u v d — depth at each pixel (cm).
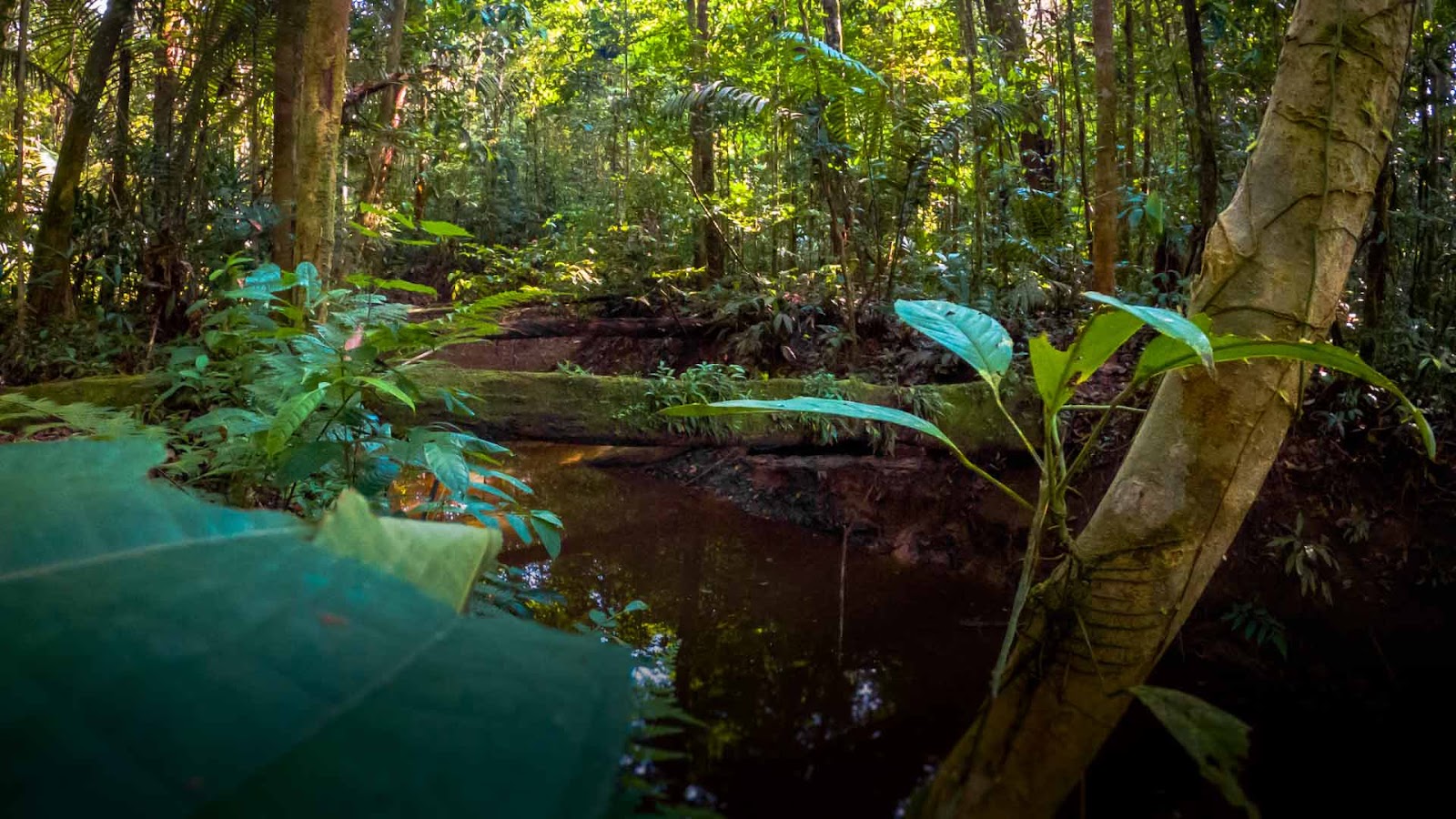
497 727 21
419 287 222
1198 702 109
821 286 618
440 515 297
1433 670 303
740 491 464
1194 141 546
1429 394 390
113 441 38
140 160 538
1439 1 444
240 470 218
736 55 765
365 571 31
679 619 286
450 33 941
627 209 899
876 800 170
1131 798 188
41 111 836
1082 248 640
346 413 205
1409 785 211
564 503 432
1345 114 164
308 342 204
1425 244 455
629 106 813
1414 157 452
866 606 321
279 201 529
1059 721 153
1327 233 163
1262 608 334
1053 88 659
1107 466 402
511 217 1209
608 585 316
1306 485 379
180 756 18
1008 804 151
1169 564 157
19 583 25
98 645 22
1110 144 495
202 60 539
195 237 524
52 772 16
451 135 873
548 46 1251
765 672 244
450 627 28
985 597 352
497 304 204
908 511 419
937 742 204
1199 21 474
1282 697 275
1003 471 421
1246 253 167
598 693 24
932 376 489
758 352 570
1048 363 155
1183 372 165
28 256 559
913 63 668
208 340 252
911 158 554
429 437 207
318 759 18
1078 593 159
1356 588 351
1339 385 396
